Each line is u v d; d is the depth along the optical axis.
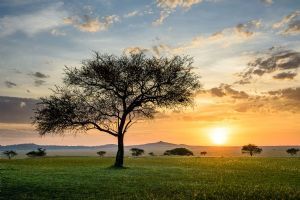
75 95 46.53
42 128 45.69
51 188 21.97
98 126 45.72
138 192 21.02
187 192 21.27
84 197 18.97
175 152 130.88
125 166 45.66
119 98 45.94
